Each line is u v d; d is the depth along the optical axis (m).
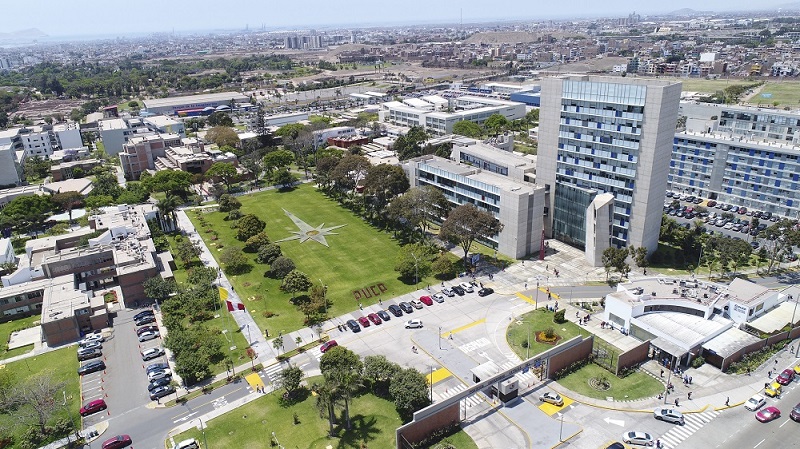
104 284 152.12
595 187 160.50
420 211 170.62
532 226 162.62
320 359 111.38
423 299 136.75
